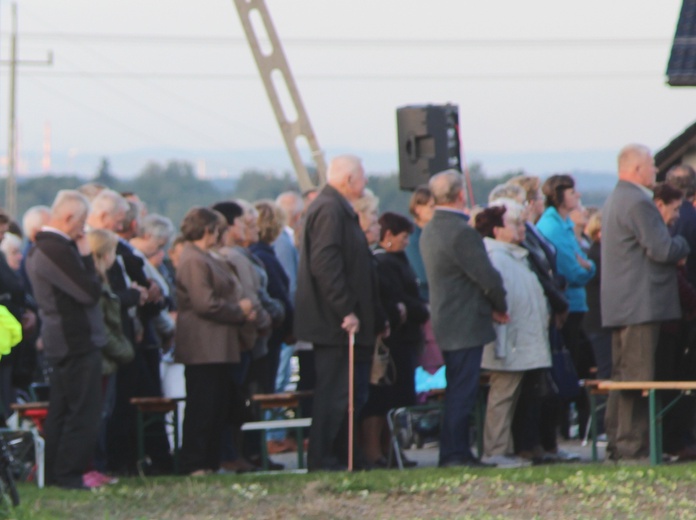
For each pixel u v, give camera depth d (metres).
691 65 43.59
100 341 29.20
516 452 33.16
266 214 36.22
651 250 31.09
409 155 44.66
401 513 25.12
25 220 36.12
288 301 36.41
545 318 32.56
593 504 25.62
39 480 28.66
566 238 35.94
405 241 33.97
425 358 36.62
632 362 31.80
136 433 32.72
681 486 27.27
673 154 63.06
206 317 31.33
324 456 31.19
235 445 34.06
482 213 33.00
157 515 25.05
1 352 22.84
